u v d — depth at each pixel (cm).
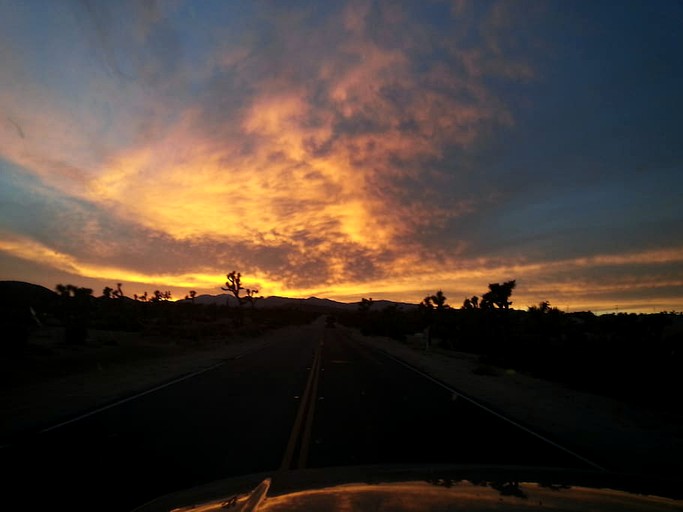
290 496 254
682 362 1652
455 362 2856
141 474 646
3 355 1858
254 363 2370
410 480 285
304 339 4938
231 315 8988
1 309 3553
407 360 2827
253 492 271
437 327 5372
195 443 826
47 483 604
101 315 5131
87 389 1476
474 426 1044
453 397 1480
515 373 2358
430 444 856
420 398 1432
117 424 981
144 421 1014
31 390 1428
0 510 510
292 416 1084
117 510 511
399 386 1689
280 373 1964
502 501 233
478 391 1652
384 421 1062
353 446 823
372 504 230
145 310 6469
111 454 750
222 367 2173
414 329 6328
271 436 885
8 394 1348
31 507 520
